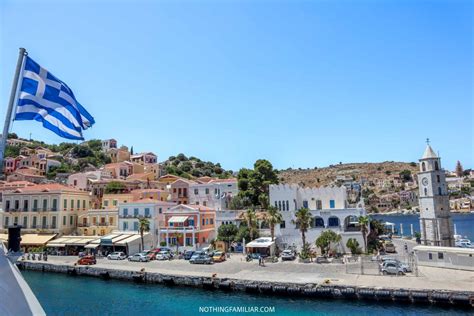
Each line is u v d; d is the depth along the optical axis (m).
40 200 84.69
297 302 41.19
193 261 60.62
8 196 87.56
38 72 14.09
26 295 10.07
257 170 98.81
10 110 12.50
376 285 41.78
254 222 72.00
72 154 184.75
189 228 73.94
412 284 42.19
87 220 85.38
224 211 77.62
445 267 52.94
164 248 71.44
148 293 46.69
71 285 51.56
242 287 45.84
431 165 70.06
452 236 68.00
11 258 10.85
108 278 55.28
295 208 75.50
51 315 38.34
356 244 64.62
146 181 124.75
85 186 115.06
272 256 62.50
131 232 78.81
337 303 40.28
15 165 154.88
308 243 65.75
